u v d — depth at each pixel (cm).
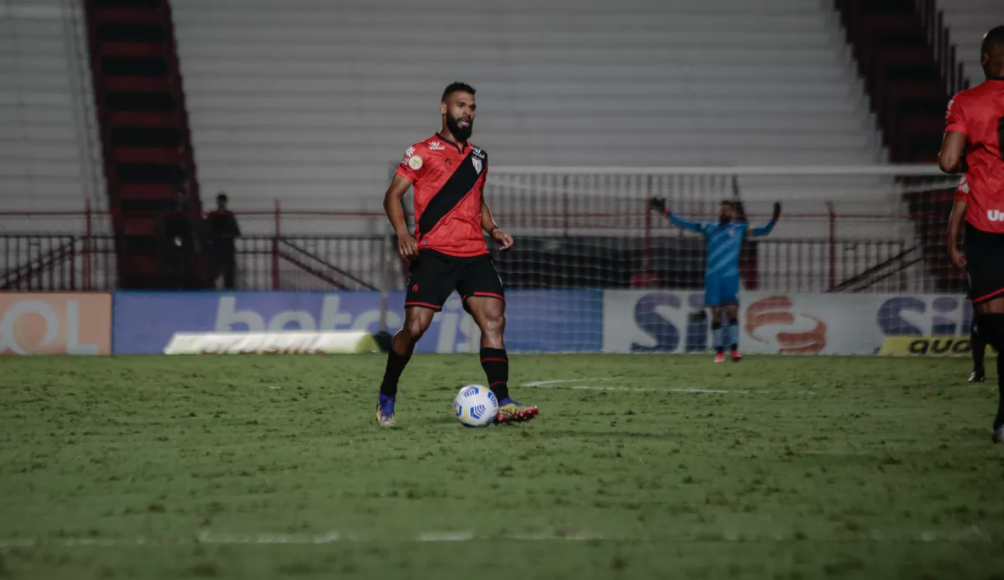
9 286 6197
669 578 1086
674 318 6075
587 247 6488
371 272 6431
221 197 6362
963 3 8669
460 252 2391
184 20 8462
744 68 8538
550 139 8038
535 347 6069
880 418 2686
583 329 6072
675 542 1247
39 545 1234
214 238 6309
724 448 2064
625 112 8225
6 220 6725
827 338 6047
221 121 7994
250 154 7844
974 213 2098
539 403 3042
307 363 4903
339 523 1352
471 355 5588
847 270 6531
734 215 5338
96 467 1841
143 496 1555
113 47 8212
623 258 6494
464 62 8481
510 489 1596
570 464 1842
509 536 1276
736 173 5734
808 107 8300
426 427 2430
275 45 8425
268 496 1547
